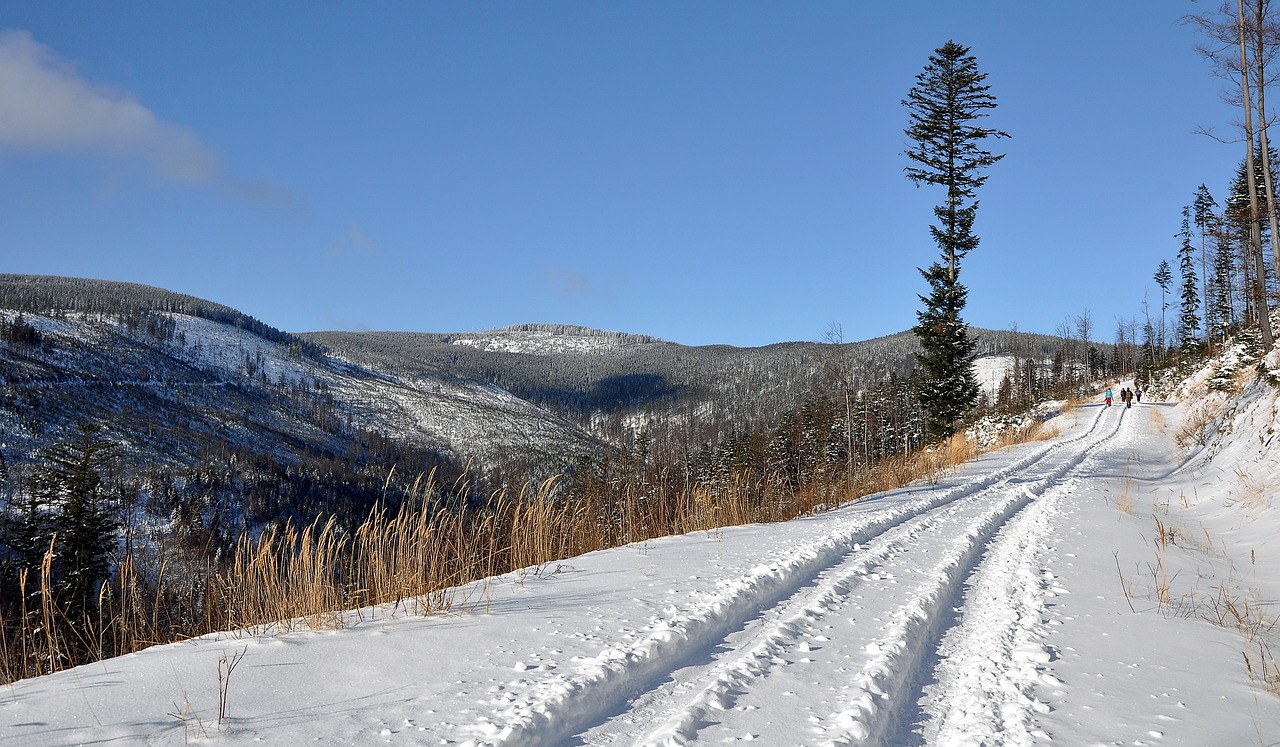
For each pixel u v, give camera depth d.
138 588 5.25
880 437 50.25
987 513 11.20
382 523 6.48
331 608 5.57
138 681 3.84
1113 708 3.79
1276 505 9.74
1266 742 3.35
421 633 4.88
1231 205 48.34
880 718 3.58
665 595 5.99
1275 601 6.37
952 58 33.72
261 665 4.14
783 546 8.33
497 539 7.87
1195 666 4.54
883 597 6.11
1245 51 21.00
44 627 4.60
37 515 19.50
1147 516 11.62
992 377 110.19
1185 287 64.62
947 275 33.91
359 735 3.16
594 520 10.02
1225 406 21.41
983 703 3.88
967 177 33.78
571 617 5.31
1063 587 6.66
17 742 2.99
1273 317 27.95
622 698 3.91
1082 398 60.31
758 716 3.59
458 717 3.38
